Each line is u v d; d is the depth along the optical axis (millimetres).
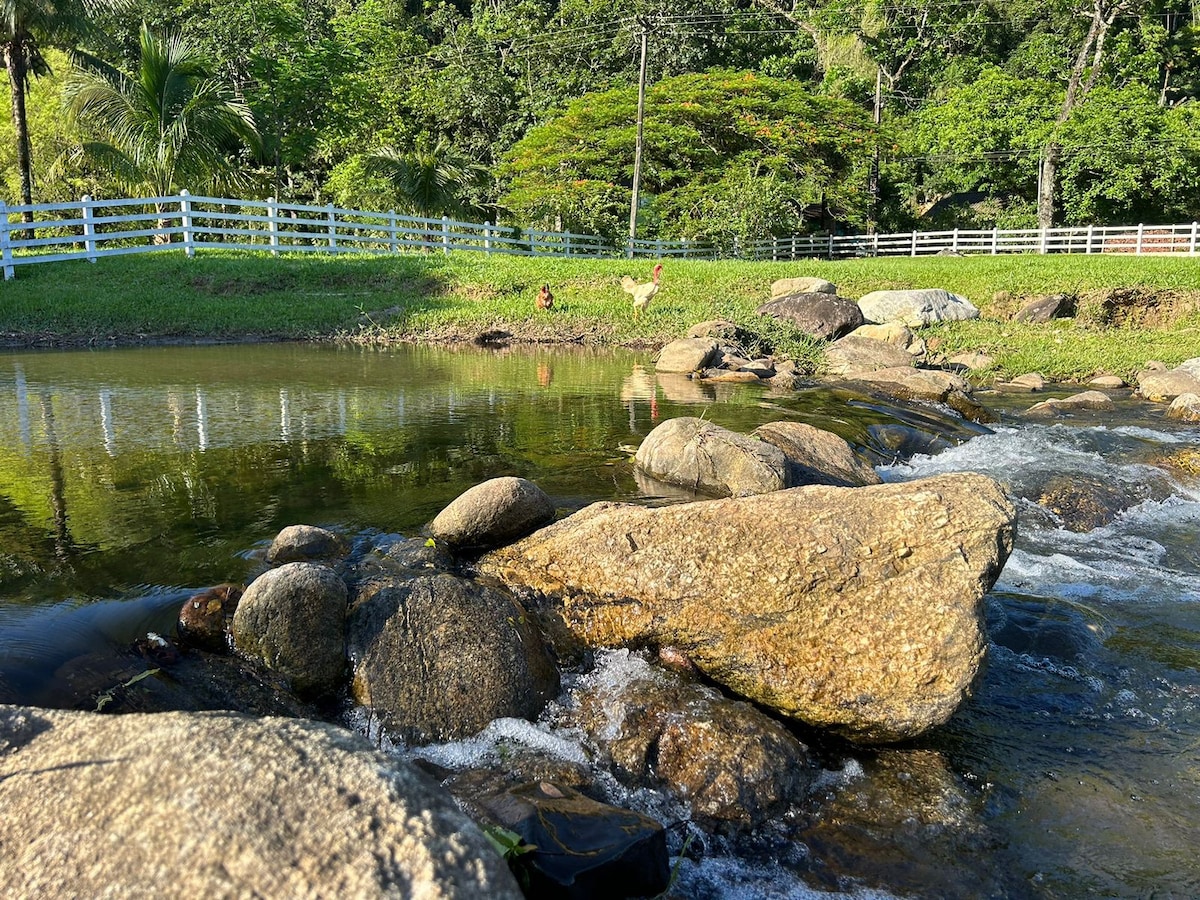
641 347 16578
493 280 20828
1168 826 3727
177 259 20719
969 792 3904
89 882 1968
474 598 4297
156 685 3918
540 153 37031
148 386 10703
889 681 4047
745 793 3695
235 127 24641
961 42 47281
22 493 6273
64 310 16578
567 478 7059
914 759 4105
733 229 33062
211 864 1931
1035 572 6465
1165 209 40688
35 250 22797
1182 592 6184
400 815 2020
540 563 4848
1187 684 4891
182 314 16984
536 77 46656
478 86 44969
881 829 3658
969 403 11984
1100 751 4254
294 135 35750
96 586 4727
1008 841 3617
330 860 1918
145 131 22938
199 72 23938
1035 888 3373
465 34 49906
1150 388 13539
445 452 7777
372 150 29047
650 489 6789
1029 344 17250
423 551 5125
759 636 4277
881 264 24453
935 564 4137
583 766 3750
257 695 3953
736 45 46906
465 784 3533
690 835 3570
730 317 17688
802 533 4316
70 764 2260
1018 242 35531
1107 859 3527
